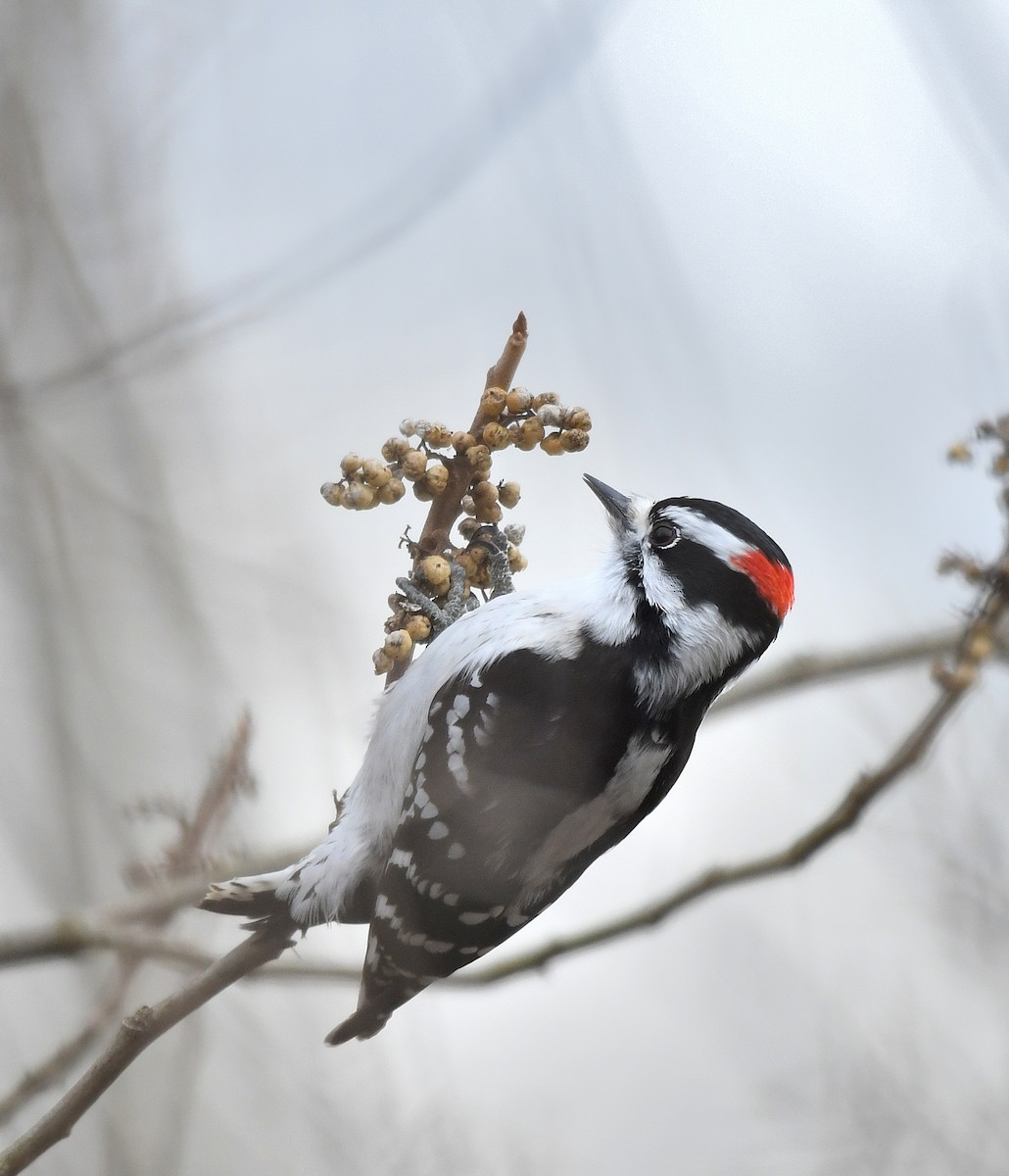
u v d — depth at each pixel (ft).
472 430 27.94
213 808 26.81
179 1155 32.45
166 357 40.75
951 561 27.12
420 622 29.89
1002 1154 43.65
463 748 28.89
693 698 29.99
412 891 28.60
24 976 36.27
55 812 35.70
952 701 26.91
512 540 31.30
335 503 27.61
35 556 39.09
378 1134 35.81
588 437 27.81
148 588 39.55
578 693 29.22
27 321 40.70
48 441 39.96
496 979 29.50
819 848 27.71
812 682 36.86
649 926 29.01
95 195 42.27
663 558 30.48
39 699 37.06
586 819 29.48
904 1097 44.70
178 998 23.06
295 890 28.66
